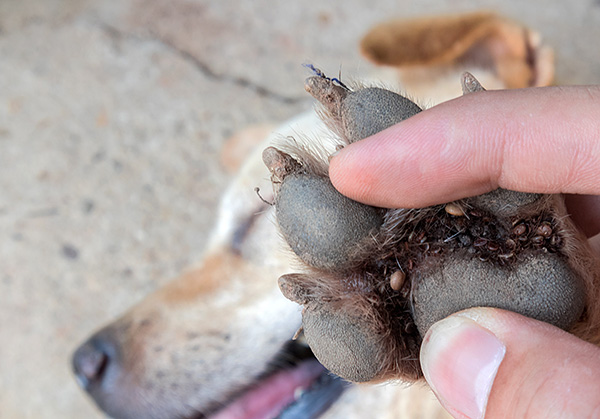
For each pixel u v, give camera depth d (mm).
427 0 566
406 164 162
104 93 536
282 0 581
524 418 157
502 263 161
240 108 518
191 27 573
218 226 346
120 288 443
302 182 161
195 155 495
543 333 158
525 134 165
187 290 327
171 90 533
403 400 275
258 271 318
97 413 403
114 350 311
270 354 308
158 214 470
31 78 548
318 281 165
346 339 162
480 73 292
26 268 455
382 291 167
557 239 162
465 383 161
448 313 163
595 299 166
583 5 540
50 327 432
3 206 482
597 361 155
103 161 498
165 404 302
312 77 165
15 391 414
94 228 468
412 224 166
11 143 512
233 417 306
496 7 550
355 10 567
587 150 165
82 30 577
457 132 164
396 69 302
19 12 597
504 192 165
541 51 282
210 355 306
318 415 302
